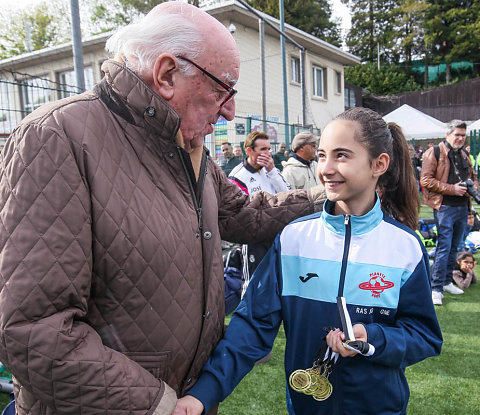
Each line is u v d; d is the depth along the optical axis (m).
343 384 1.13
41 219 0.78
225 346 1.13
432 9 38.00
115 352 0.86
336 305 1.15
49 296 0.77
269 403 2.20
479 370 2.52
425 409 2.14
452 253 3.84
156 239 0.92
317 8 26.98
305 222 1.26
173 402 0.90
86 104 0.91
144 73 0.94
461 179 3.55
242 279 3.13
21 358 0.76
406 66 40.78
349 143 1.08
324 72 15.25
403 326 1.13
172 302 0.96
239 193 1.50
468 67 38.41
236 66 1.00
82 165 0.84
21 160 0.79
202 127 1.03
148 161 0.95
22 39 22.05
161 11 0.95
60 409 0.80
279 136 9.23
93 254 0.87
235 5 9.91
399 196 1.35
